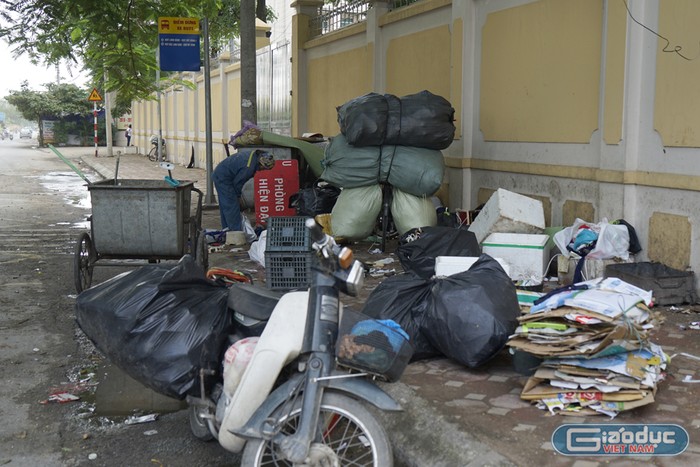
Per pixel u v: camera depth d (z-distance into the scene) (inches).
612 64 295.6
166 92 1294.3
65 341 257.3
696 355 210.5
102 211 297.4
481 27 398.0
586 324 169.6
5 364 233.9
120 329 169.3
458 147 420.8
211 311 170.9
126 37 482.3
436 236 289.3
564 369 171.9
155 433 184.1
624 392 167.8
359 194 372.5
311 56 661.3
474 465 149.9
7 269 371.6
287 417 135.0
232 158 424.8
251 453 135.8
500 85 382.9
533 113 356.2
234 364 147.8
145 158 1421.0
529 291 254.7
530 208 311.6
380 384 190.7
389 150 363.6
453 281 207.9
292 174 441.4
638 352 174.2
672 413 169.3
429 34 453.4
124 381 220.7
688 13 261.1
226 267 354.3
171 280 173.0
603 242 282.4
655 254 281.7
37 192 773.3
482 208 358.6
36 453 172.6
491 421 167.2
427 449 162.1
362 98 367.6
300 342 137.9
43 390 212.8
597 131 313.6
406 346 134.6
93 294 179.6
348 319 135.4
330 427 149.6
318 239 135.9
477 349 194.4
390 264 348.2
